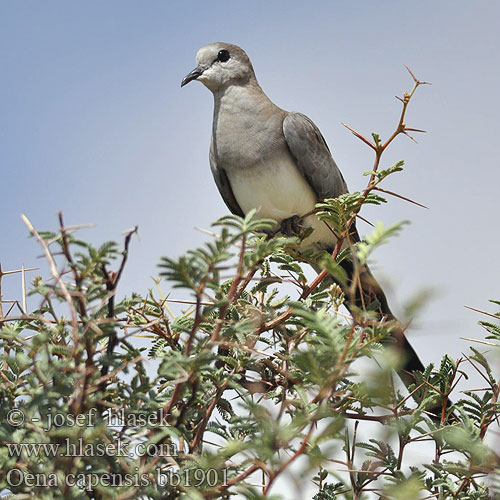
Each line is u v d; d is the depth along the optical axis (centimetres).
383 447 472
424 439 483
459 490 453
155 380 412
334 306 579
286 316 561
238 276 396
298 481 335
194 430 454
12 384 433
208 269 370
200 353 380
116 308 407
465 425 442
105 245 380
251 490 346
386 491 344
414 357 558
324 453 338
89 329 377
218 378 446
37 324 484
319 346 359
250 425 430
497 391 510
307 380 409
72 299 380
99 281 387
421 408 443
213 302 398
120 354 405
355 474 469
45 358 377
